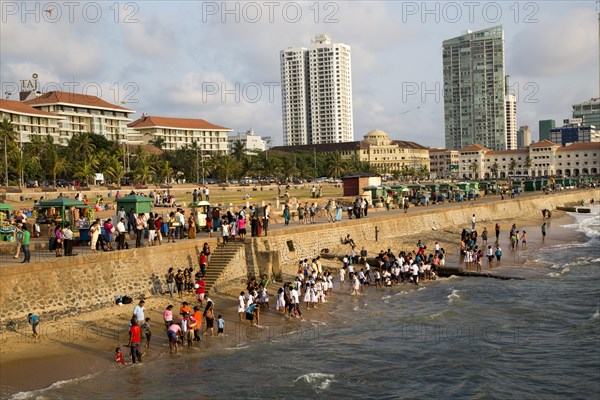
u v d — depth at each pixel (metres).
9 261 29.53
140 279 32.62
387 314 33.38
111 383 22.06
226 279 37.06
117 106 182.75
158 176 138.00
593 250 56.94
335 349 26.97
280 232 43.91
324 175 189.25
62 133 163.88
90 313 29.19
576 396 22.17
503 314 33.50
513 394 22.41
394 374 24.16
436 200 89.62
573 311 33.94
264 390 22.03
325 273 39.59
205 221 45.62
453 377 23.98
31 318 25.66
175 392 21.48
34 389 21.14
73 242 37.16
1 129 109.25
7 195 78.19
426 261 45.75
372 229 57.03
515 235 58.84
